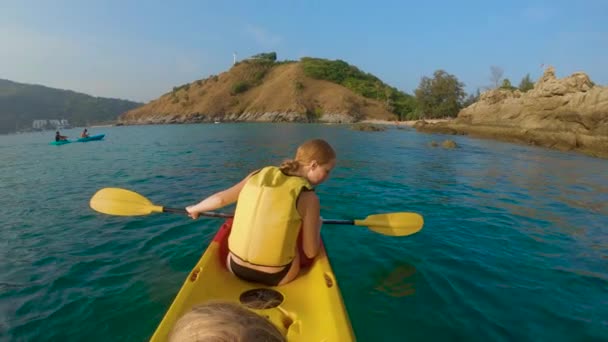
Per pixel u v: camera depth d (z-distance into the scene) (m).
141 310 3.53
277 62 109.38
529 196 8.40
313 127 50.09
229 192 3.20
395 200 7.79
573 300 3.84
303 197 2.86
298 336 2.47
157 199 7.94
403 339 3.17
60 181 10.27
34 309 3.58
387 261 4.65
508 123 29.78
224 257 3.63
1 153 20.50
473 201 7.82
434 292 3.93
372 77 95.19
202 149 19.88
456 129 32.16
